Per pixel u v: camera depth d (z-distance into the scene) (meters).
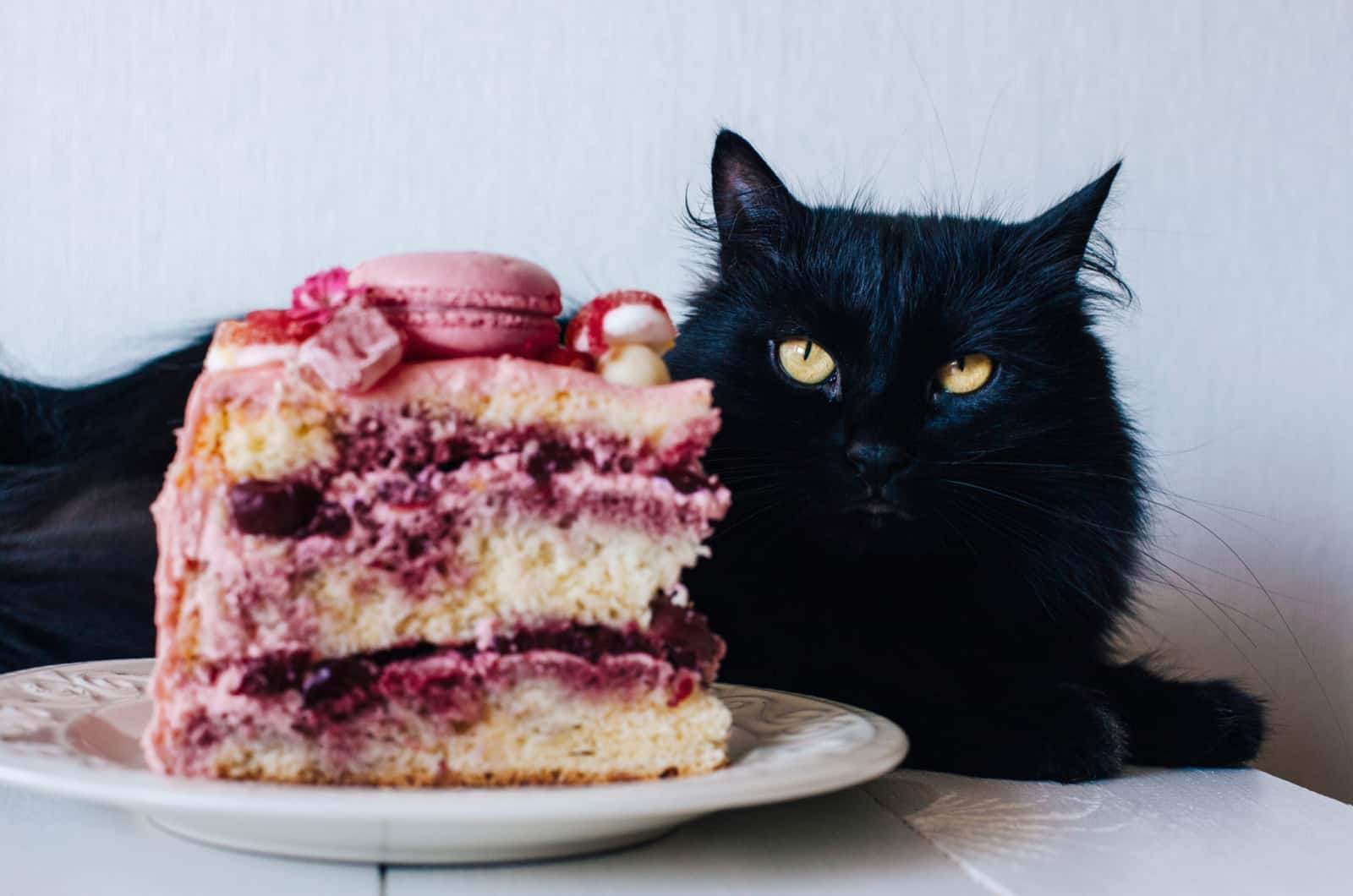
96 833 0.38
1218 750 0.48
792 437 0.49
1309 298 0.74
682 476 0.39
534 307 0.39
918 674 0.47
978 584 0.49
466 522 0.38
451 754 0.38
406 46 0.69
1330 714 0.72
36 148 0.67
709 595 0.49
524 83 0.70
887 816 0.41
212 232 0.68
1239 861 0.38
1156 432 0.73
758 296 0.51
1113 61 0.73
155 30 0.68
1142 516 0.52
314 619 0.37
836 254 0.51
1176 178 0.74
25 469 0.52
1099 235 0.56
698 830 0.39
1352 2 0.75
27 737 0.37
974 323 0.49
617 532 0.38
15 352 0.67
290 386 0.37
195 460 0.37
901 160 0.71
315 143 0.69
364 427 0.37
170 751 0.36
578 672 0.38
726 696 0.45
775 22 0.71
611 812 0.33
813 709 0.43
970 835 0.39
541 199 0.70
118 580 0.51
